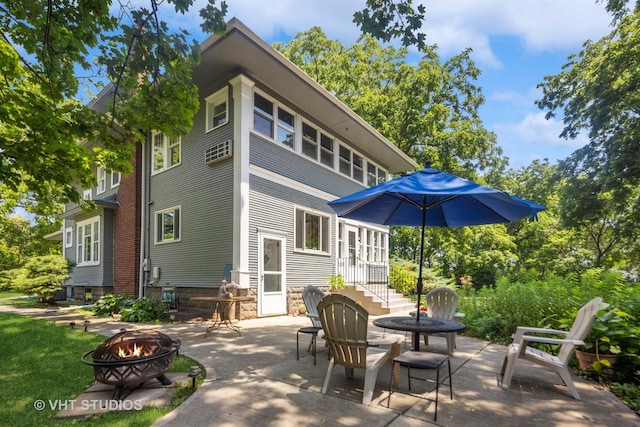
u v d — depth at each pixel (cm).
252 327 750
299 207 1072
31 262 1320
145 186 1169
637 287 529
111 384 333
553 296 590
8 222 2452
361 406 323
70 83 466
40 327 665
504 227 2297
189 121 498
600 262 1811
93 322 821
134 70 425
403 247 2347
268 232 948
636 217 1348
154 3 396
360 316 341
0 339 571
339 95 2111
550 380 407
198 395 346
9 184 473
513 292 654
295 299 1024
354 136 1334
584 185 1388
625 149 1240
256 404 326
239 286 848
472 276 2092
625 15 1188
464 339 642
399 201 521
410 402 335
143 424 284
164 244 1080
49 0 383
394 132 2078
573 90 1481
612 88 1250
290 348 547
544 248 2194
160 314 869
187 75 464
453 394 358
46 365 440
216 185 938
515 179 2828
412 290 1497
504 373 420
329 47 2231
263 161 952
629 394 366
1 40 459
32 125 447
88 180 554
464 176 2022
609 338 422
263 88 973
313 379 396
